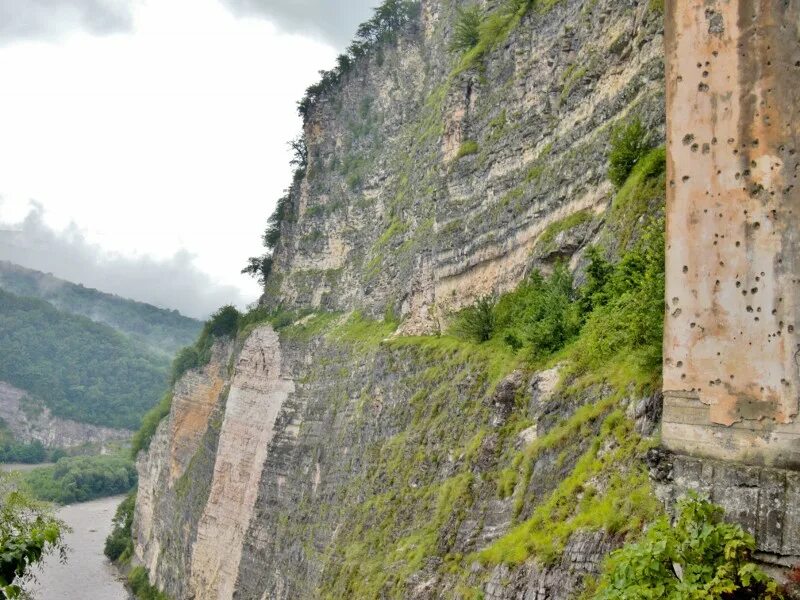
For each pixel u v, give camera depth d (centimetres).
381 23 10862
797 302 1889
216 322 11494
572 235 4581
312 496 7212
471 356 5150
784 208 1922
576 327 3862
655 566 1866
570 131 5050
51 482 14975
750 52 1975
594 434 2997
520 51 5938
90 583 10594
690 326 1981
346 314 8781
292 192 11500
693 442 1952
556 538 2695
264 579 7638
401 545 4572
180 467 10875
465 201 6200
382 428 6034
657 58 4272
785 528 1808
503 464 3797
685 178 2014
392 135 9712
